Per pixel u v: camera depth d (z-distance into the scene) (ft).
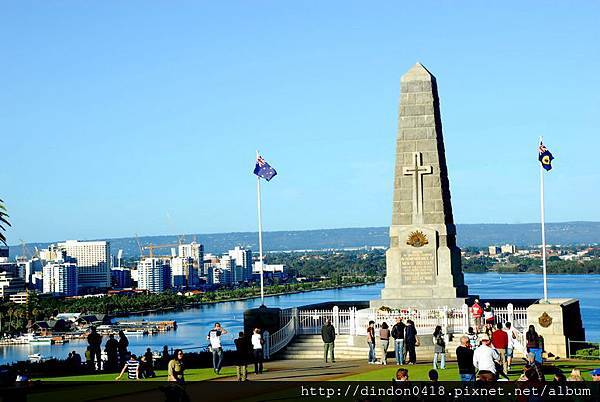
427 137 245.65
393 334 181.57
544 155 225.76
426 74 247.09
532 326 168.45
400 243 244.42
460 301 237.25
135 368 172.35
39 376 179.42
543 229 221.46
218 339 173.88
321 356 208.54
